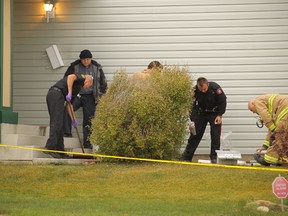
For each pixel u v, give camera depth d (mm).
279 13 57156
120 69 53812
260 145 56906
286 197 32875
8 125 50375
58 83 49188
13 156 48781
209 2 57625
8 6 52219
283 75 57125
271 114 38344
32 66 58906
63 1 58719
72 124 51719
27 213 30656
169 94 49312
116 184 41719
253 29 57250
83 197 38094
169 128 48500
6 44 51812
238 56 57344
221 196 38156
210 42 57562
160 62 57688
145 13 58031
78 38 58562
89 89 55719
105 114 48594
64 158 49594
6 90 51688
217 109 52906
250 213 31156
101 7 58438
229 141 56469
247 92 57281
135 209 32719
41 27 58812
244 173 43625
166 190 40156
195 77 57500
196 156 57125
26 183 42000
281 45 57188
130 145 48219
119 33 58219
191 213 31453
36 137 52312
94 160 49156
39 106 58750
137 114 47969
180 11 57781
